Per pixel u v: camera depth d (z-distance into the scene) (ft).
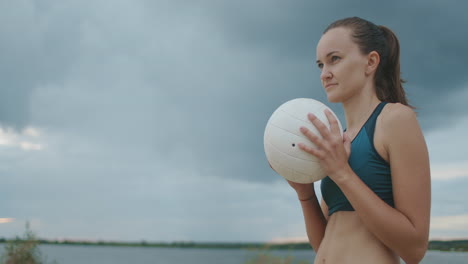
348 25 7.42
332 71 7.33
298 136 6.95
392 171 6.72
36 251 39.04
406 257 6.73
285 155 7.10
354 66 7.25
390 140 6.68
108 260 287.48
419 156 6.58
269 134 7.37
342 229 7.25
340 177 6.54
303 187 8.38
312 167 7.04
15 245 38.22
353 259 6.91
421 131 6.79
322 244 7.65
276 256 35.27
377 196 6.52
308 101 7.33
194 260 355.36
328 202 7.70
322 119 6.95
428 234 6.65
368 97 7.52
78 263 220.84
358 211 6.53
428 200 6.61
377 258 6.77
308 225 8.73
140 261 315.17
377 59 7.43
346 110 7.83
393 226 6.35
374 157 6.92
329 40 7.37
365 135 7.04
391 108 6.95
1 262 37.65
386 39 7.98
